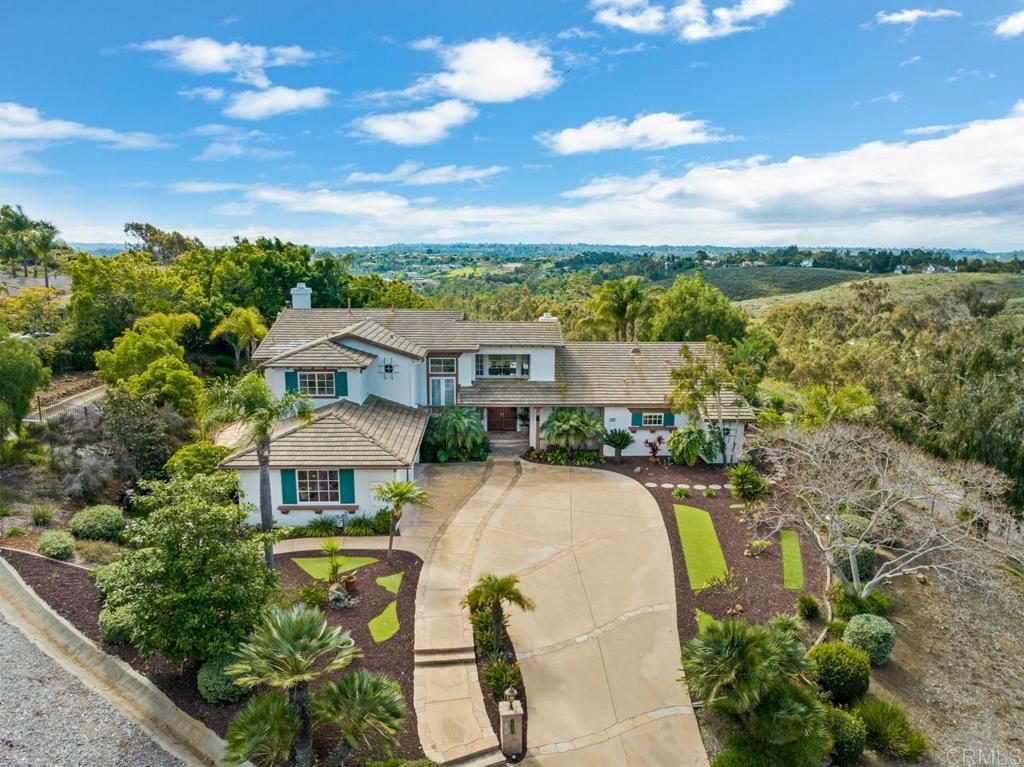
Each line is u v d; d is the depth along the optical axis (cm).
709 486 3047
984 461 2780
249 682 1197
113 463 2497
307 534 2441
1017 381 2825
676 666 1756
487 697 1608
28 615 1691
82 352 4306
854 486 2350
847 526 2447
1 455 2525
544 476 3144
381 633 1812
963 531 2169
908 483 2175
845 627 1912
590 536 2488
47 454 2684
